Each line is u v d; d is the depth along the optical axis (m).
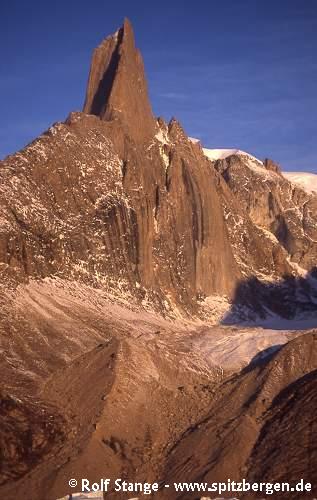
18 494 97.31
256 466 98.62
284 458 98.25
